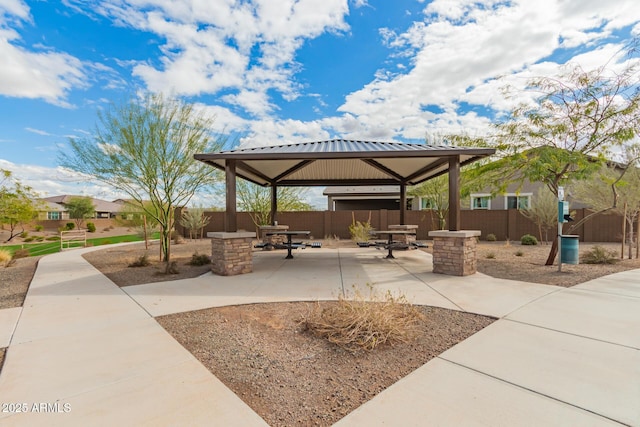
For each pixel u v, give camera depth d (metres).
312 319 4.02
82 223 35.03
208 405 2.39
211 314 4.63
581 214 15.73
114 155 9.07
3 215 17.98
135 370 2.92
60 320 4.33
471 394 2.48
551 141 8.30
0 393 2.54
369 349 3.39
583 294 5.46
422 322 4.18
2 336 3.74
